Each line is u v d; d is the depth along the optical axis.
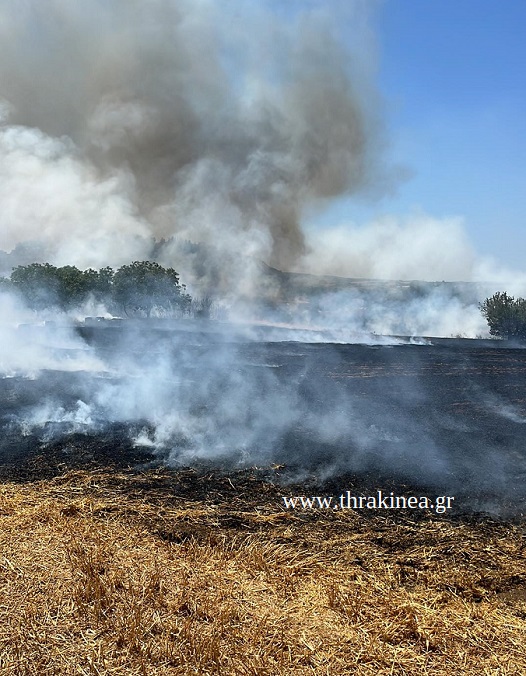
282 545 4.64
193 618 3.56
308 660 3.26
